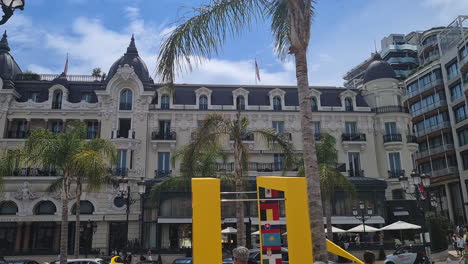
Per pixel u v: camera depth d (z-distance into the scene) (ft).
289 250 24.22
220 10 36.52
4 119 126.62
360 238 119.85
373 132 138.62
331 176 81.51
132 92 132.05
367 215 117.29
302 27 37.06
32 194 118.21
